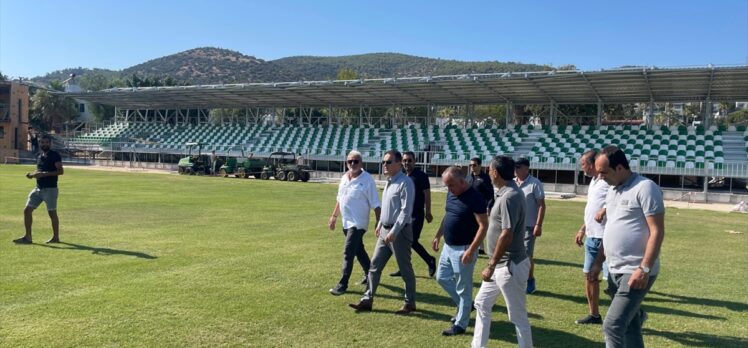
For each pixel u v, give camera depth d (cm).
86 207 1653
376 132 4312
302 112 5031
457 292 589
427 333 582
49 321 583
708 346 558
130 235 1155
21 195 1942
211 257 936
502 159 521
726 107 4991
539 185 741
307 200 2056
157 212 1580
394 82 3384
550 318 646
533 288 756
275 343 538
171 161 4859
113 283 745
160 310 630
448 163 3506
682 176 2736
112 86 8688
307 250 1020
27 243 1028
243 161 3634
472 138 3844
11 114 5438
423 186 845
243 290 727
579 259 1004
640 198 435
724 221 1684
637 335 456
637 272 423
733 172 2570
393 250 654
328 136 4475
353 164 737
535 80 3045
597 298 629
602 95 3431
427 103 4178
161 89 4325
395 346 540
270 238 1152
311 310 650
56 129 7019
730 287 802
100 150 5141
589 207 652
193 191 2380
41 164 1019
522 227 511
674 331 605
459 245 579
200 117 5869
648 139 3291
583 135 3506
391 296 727
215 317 611
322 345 537
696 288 795
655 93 3272
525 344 508
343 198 742
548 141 3572
